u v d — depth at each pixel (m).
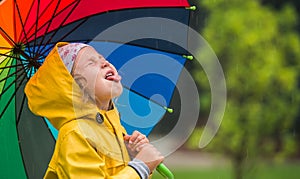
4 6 8.19
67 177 7.14
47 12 8.42
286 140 21.52
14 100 8.82
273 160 24.00
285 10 21.12
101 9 8.77
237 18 19.55
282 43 20.34
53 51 7.34
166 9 9.02
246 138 20.05
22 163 9.08
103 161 7.19
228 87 19.59
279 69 19.89
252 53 19.72
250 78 19.66
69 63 7.49
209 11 20.38
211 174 25.14
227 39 19.70
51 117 7.35
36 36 8.51
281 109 20.05
